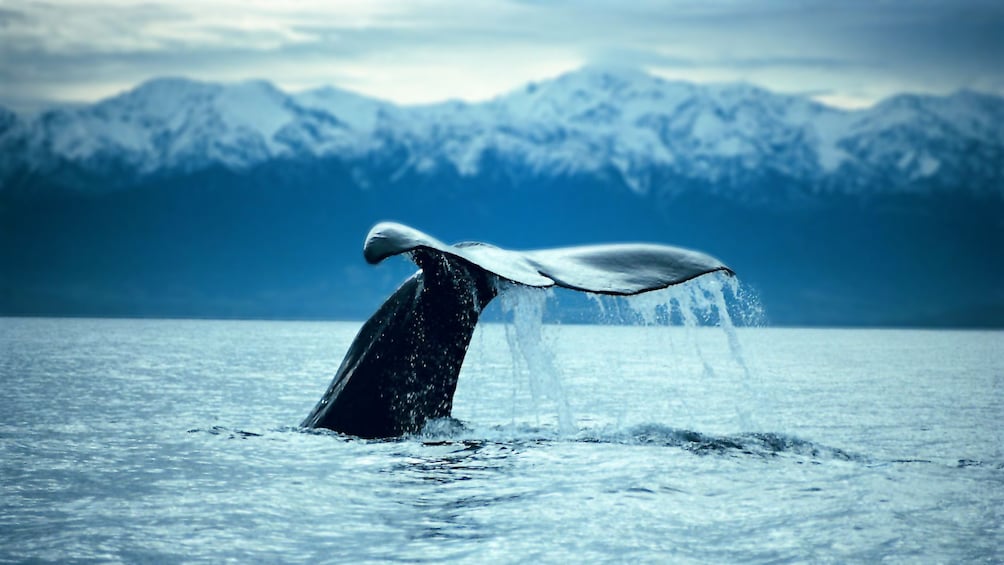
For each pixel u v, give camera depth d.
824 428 89.44
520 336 55.16
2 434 73.19
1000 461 67.31
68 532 42.88
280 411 97.31
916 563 39.16
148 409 96.94
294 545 41.03
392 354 58.97
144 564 38.62
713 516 45.31
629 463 55.62
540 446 59.97
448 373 58.34
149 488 51.16
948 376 182.25
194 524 44.03
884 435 84.25
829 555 40.00
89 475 54.81
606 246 52.69
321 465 54.72
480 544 41.06
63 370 160.62
